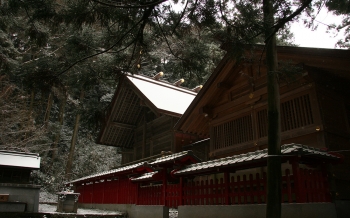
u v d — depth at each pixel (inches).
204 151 606.5
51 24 216.2
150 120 749.9
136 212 401.7
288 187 229.6
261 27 193.2
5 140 647.8
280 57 324.8
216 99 454.0
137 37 215.3
